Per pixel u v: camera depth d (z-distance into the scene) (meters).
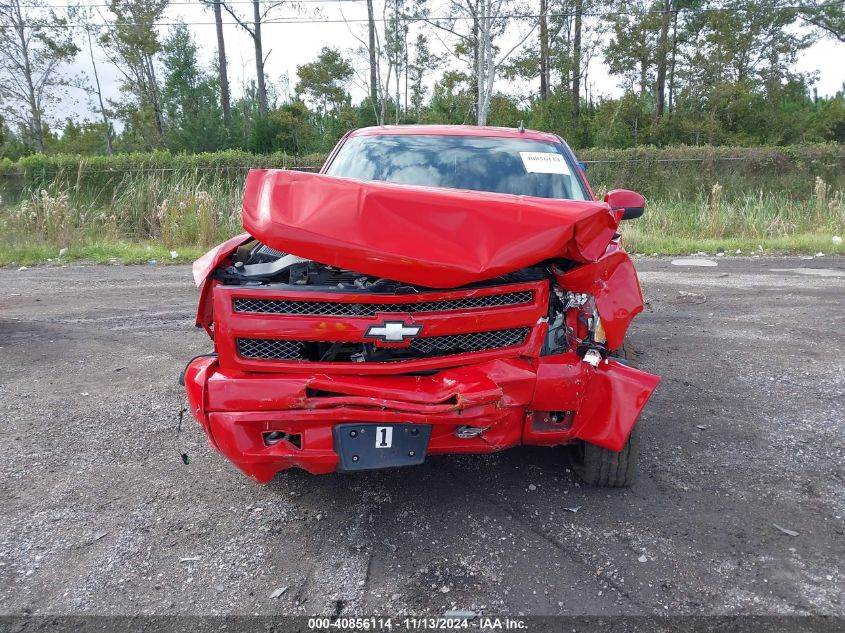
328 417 2.63
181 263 11.81
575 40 34.19
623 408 2.95
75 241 13.34
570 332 3.03
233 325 2.79
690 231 15.01
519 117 32.84
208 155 20.19
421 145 4.21
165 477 3.56
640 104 35.19
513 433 2.92
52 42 33.12
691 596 2.50
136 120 38.81
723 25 34.31
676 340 6.24
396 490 3.39
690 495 3.28
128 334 6.65
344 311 2.77
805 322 6.88
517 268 2.64
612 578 2.62
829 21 36.69
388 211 2.62
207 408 2.72
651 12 35.09
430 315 2.75
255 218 2.68
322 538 2.96
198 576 2.68
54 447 3.94
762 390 4.80
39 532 3.02
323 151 30.33
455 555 2.80
